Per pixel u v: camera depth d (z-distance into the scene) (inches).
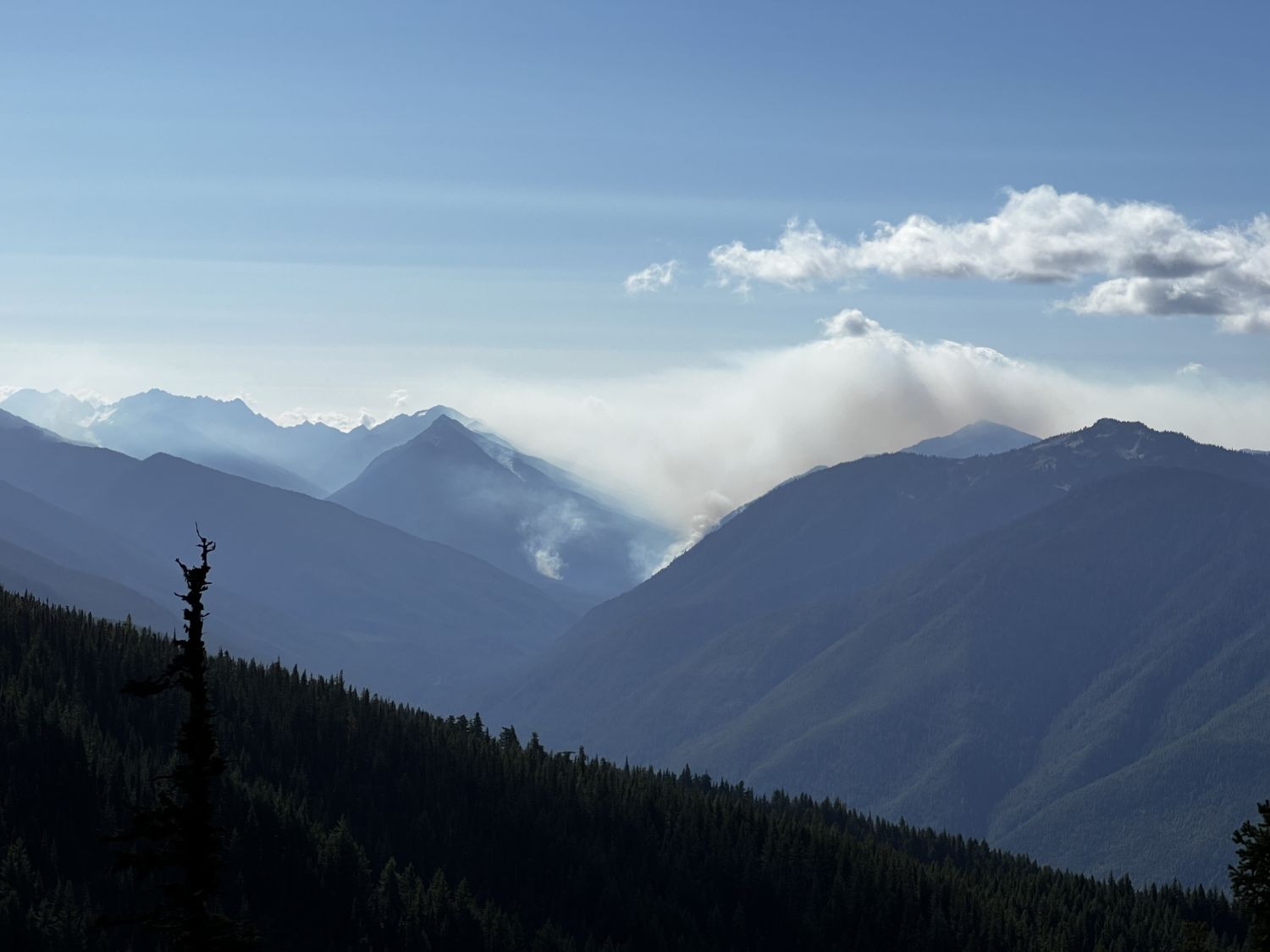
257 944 2367.1
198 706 2394.2
